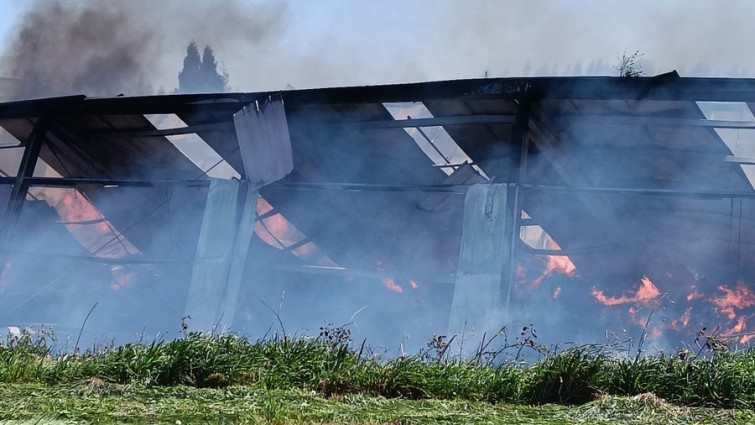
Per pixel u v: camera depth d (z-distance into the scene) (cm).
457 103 1780
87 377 905
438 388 882
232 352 961
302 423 685
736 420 753
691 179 1828
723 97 1530
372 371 904
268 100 1923
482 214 1677
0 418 677
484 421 729
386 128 1895
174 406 761
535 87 1672
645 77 1574
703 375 851
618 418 759
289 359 945
